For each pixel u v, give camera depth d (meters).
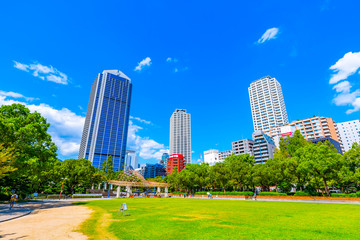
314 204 29.61
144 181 63.47
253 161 68.56
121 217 16.34
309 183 44.50
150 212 19.91
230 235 9.84
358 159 41.44
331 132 119.81
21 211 19.25
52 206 26.81
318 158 35.94
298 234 9.98
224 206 26.75
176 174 78.12
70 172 59.47
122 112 195.38
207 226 12.20
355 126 131.00
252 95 182.75
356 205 27.41
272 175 46.34
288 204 29.89
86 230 11.15
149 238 9.38
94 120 180.62
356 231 10.62
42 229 11.33
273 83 173.88
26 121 26.25
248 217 16.05
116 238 9.41
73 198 49.97
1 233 10.27
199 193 59.66
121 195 64.38
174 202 35.91
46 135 27.98
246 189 68.94
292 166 42.12
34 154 25.48
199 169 66.62
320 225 12.34
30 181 37.38
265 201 38.03
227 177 53.66
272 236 9.61
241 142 136.25
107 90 194.38
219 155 168.12
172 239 9.17
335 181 43.69
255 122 174.25
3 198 32.75
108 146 176.12
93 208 24.19
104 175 72.69
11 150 21.59
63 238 9.36
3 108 26.30
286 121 170.38
